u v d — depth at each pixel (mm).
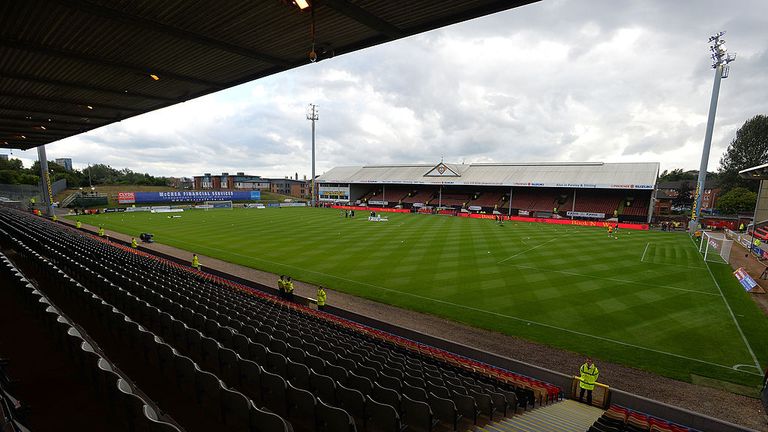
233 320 9055
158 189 92938
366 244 31906
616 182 53094
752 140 72500
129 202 68625
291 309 15000
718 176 79875
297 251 28812
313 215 58531
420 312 16172
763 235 35188
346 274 22203
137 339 6457
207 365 6617
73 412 4324
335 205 82125
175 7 9797
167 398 5078
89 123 26891
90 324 7684
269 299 16562
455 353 12484
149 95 18828
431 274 22125
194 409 4852
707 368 11516
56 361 5562
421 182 70875
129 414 3814
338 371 6828
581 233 40562
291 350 7660
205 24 10727
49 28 11281
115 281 11930
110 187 86188
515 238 35844
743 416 9312
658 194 71312
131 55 13359
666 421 8930
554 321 15070
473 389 8023
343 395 5789
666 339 13453
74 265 12289
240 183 117625
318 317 14164
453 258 26438
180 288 12953
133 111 22781
